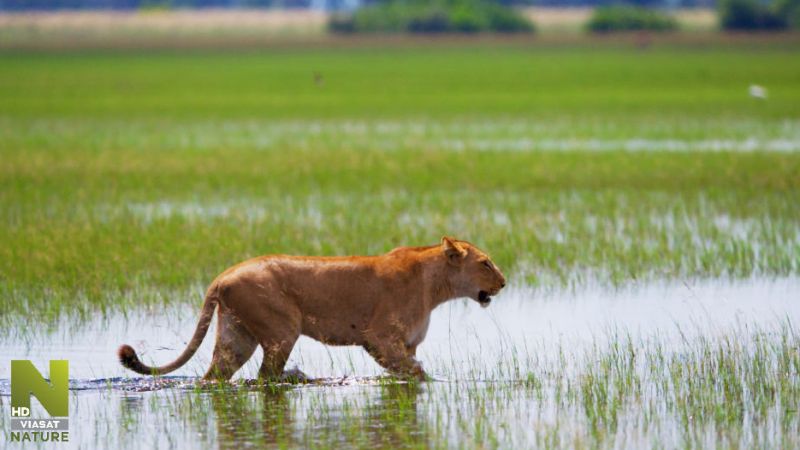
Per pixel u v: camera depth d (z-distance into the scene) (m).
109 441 36.09
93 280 58.28
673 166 106.00
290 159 116.38
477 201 87.50
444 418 38.31
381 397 40.91
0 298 55.66
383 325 43.12
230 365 42.62
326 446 35.41
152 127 168.62
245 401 40.31
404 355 43.28
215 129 164.38
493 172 104.06
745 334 49.41
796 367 42.88
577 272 63.34
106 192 93.44
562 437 36.19
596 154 118.88
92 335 49.94
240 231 71.44
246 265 42.47
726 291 58.66
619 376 42.88
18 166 110.81
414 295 43.69
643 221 77.62
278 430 37.00
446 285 44.66
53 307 54.53
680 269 63.69
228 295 42.09
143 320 52.75
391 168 107.81
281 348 42.19
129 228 72.25
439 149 126.19
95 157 119.88
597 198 88.69
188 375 44.12
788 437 36.00
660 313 54.09
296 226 74.19
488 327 51.97
